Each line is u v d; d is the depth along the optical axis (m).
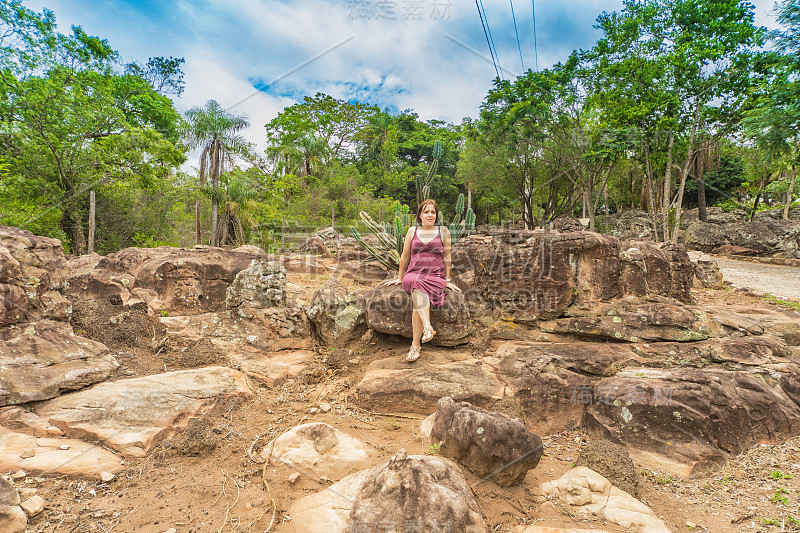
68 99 13.95
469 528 2.02
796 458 3.02
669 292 4.54
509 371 3.56
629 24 15.53
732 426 3.11
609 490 2.52
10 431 2.54
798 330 4.86
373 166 25.95
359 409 3.34
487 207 21.95
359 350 4.19
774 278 12.18
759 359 3.79
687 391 3.15
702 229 19.61
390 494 2.10
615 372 3.58
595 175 16.28
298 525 2.08
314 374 3.77
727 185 25.94
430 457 2.40
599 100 14.88
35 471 2.25
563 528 2.22
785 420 3.33
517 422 2.55
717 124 15.65
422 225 4.07
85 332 3.90
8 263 3.15
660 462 2.87
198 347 3.95
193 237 18.28
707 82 14.83
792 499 2.54
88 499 2.16
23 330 3.14
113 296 4.66
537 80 13.73
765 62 14.16
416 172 26.69
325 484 2.43
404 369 3.65
